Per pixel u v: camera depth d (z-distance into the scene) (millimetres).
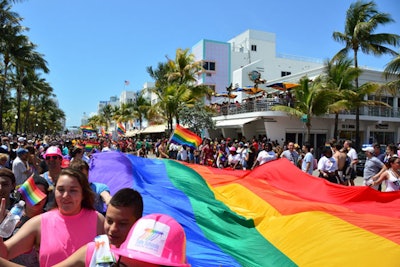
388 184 7664
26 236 2697
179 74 30719
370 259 3736
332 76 25734
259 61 43906
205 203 5652
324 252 4109
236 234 4945
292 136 29250
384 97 33594
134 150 27641
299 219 5152
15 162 8008
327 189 7176
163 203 5145
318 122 29797
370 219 4969
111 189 5551
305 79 23578
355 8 25016
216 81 48375
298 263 4070
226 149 18828
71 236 2715
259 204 6332
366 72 31906
